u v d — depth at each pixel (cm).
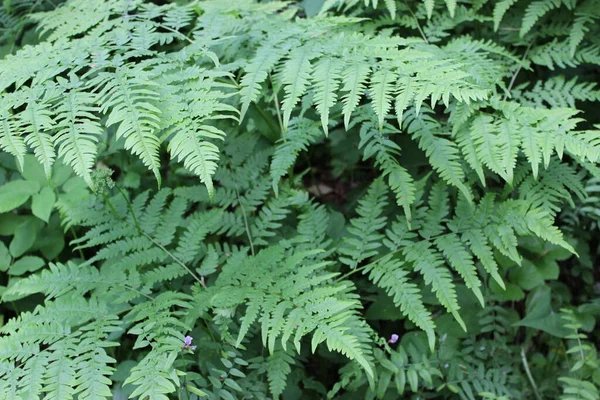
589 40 256
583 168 243
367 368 149
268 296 179
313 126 225
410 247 211
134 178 267
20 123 177
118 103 194
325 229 230
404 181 201
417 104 180
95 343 170
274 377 197
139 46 209
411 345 225
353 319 199
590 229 272
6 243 273
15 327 180
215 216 229
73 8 246
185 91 188
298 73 194
